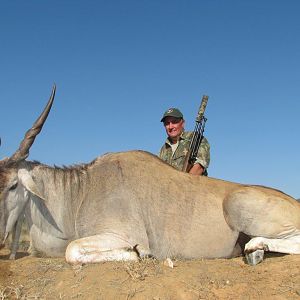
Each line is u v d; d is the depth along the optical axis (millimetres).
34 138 2936
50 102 2941
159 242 2750
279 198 2709
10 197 2861
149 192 2807
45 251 3043
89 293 2225
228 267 2484
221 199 2764
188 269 2430
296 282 2189
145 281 2270
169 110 3654
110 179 2893
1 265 2762
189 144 3588
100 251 2648
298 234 2689
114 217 2777
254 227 2672
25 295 2316
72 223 2965
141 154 3002
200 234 2727
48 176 3025
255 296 2102
